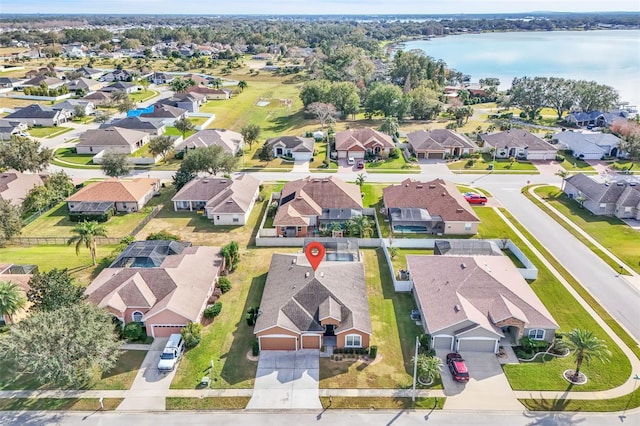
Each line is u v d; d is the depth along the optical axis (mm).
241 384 39625
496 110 156250
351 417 36375
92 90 177625
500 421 35938
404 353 43344
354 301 46938
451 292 46781
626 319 47781
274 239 63781
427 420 36031
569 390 38844
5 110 145000
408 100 137375
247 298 51719
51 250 62625
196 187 76625
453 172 93438
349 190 75938
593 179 81688
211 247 58500
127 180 80312
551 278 55094
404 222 68812
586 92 136625
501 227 69000
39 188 76312
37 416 36594
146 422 36094
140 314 46562
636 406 37250
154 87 193375
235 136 109562
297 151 102188
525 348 42875
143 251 54812
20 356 36031
